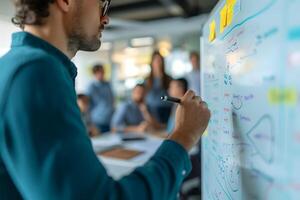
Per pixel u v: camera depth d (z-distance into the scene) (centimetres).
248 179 58
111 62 613
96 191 46
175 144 61
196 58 419
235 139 66
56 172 45
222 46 77
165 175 55
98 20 68
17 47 57
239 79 62
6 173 52
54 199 45
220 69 80
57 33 60
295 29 39
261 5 50
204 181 115
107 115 396
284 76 42
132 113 340
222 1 78
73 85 57
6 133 48
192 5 393
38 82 49
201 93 115
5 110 49
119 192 49
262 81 50
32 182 47
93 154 50
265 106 49
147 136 297
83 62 600
